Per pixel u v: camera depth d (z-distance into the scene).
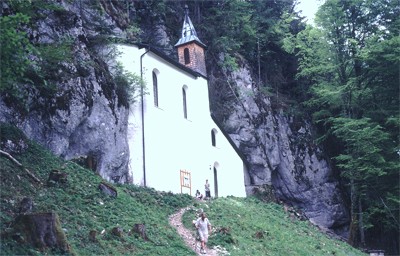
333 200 42.03
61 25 25.34
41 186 18.28
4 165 18.27
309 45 41.66
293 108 44.75
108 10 32.69
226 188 36.41
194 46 37.41
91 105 24.70
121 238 16.52
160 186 29.56
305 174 42.34
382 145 36.34
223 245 20.16
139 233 17.66
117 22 33.00
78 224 16.25
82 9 29.98
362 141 34.69
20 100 20.56
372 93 39.50
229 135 40.19
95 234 15.59
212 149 35.97
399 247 38.03
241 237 22.45
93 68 25.55
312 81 46.28
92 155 24.66
